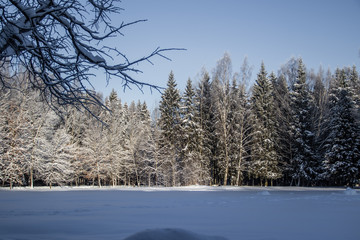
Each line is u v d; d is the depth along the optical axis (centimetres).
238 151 3591
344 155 3158
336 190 2517
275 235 532
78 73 387
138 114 5222
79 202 1312
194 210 981
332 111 3588
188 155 3612
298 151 3572
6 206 1150
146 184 4475
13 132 2941
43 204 1223
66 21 402
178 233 336
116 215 858
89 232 587
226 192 2112
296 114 3641
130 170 4169
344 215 834
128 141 4184
